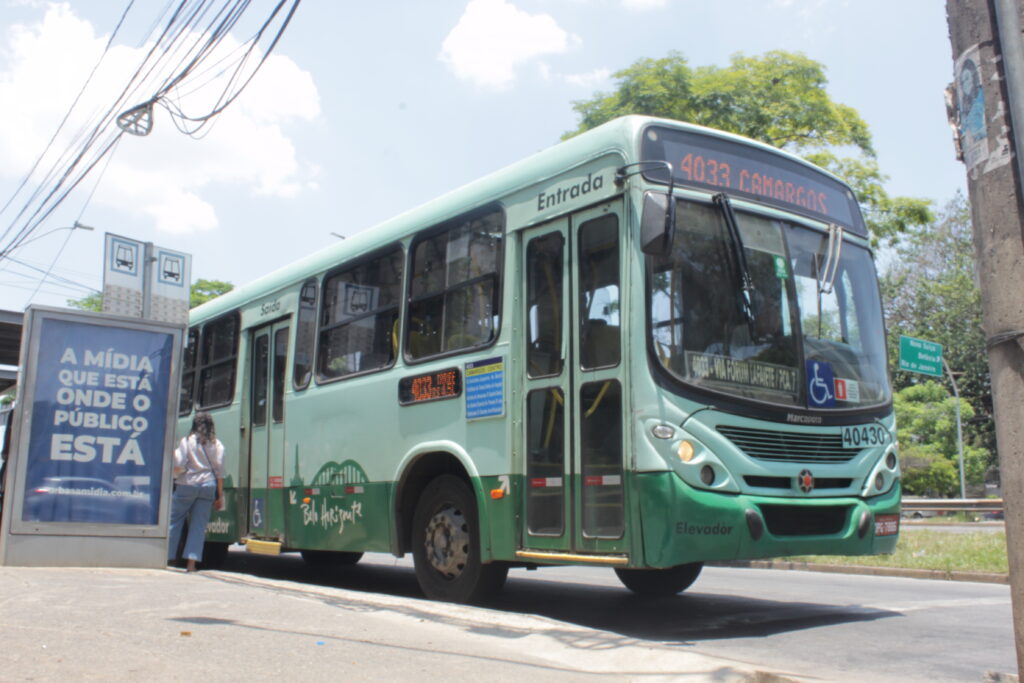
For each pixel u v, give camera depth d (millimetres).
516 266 7492
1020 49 3871
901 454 33219
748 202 7145
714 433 6383
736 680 4492
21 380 8805
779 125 19016
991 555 12117
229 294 12352
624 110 19125
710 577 11625
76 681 4027
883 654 6016
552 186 7305
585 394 6703
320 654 4836
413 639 5414
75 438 8969
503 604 8461
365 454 8930
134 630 5277
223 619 5812
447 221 8391
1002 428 3895
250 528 10859
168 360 9508
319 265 10328
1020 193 3865
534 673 4578
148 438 9305
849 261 7758
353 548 8961
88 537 8898
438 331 8258
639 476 6188
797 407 6828
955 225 46719
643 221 6258
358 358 9344
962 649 6191
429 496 8156
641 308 6387
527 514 7055
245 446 11164
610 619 7508
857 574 12211
